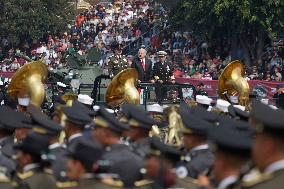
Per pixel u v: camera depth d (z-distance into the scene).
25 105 49.34
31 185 24.17
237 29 102.56
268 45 106.75
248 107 53.09
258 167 19.39
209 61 105.44
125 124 28.62
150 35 125.81
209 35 106.38
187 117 26.64
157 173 23.11
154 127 38.16
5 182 24.55
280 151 19.05
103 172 24.45
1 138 29.91
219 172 20.12
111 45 126.19
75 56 76.50
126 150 25.91
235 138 19.98
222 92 54.56
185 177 24.77
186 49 112.00
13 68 120.50
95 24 138.75
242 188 19.33
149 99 57.38
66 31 139.38
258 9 101.25
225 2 101.31
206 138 26.27
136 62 65.62
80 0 158.75
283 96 62.56
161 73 64.62
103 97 60.62
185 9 110.50
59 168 24.83
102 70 76.62
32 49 135.50
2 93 65.69
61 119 32.84
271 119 19.08
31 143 24.30
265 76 97.50
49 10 138.25
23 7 135.00
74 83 69.94
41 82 49.81
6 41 136.62
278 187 18.73
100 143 26.58
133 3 145.88
